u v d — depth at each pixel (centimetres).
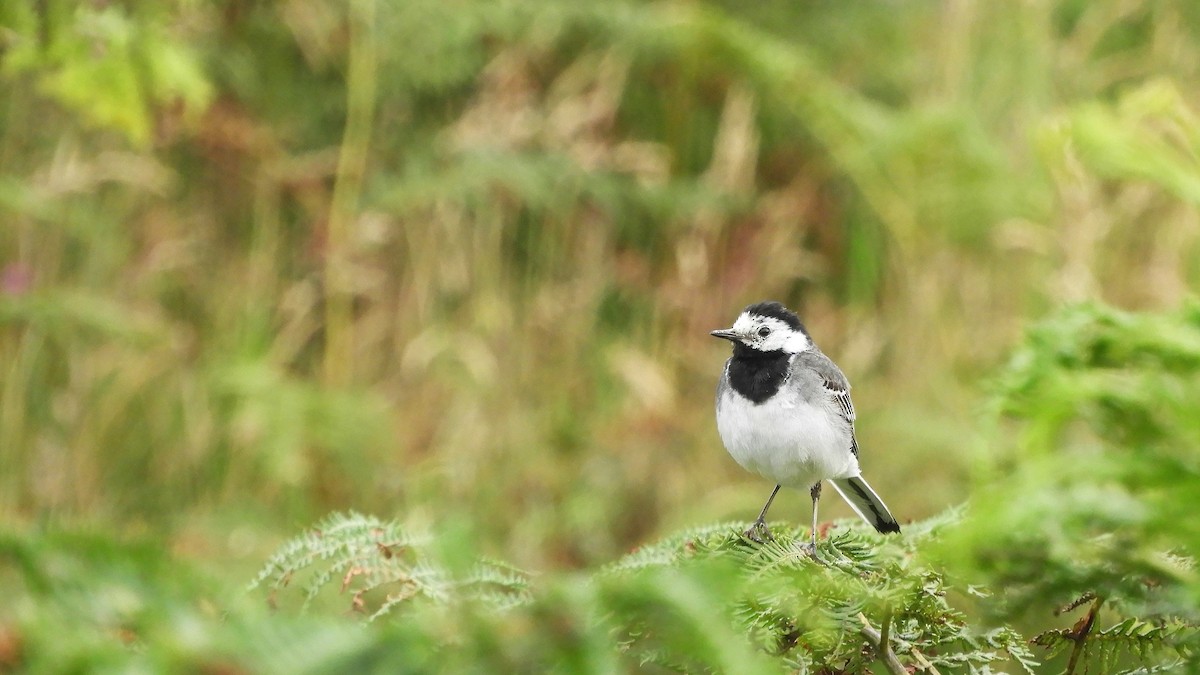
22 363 1130
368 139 1338
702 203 1289
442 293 1262
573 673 192
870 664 361
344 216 1275
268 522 1095
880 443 1216
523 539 1143
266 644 186
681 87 1396
